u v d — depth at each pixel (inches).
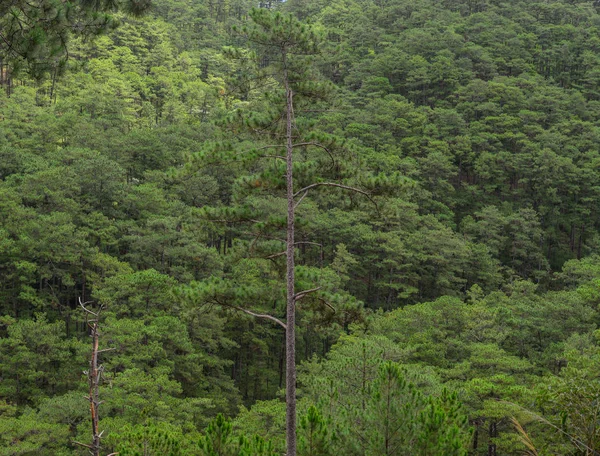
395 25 5910.4
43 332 1461.6
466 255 2645.2
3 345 1429.6
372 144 3602.4
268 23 540.4
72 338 1595.7
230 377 1914.4
